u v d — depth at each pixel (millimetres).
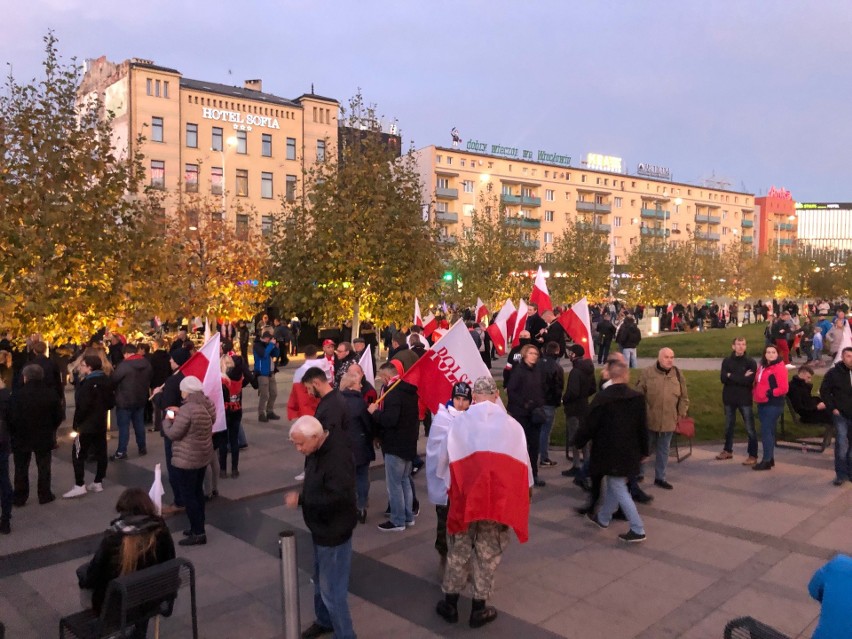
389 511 7949
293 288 19266
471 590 5688
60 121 12672
